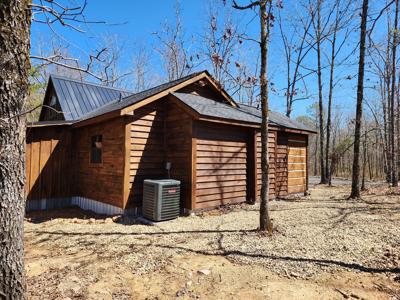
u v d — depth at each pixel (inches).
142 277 134.3
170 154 297.0
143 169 285.6
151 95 279.7
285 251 166.1
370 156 866.8
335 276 132.9
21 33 88.7
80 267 145.8
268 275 135.2
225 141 307.0
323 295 115.3
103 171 304.2
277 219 247.9
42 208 328.8
